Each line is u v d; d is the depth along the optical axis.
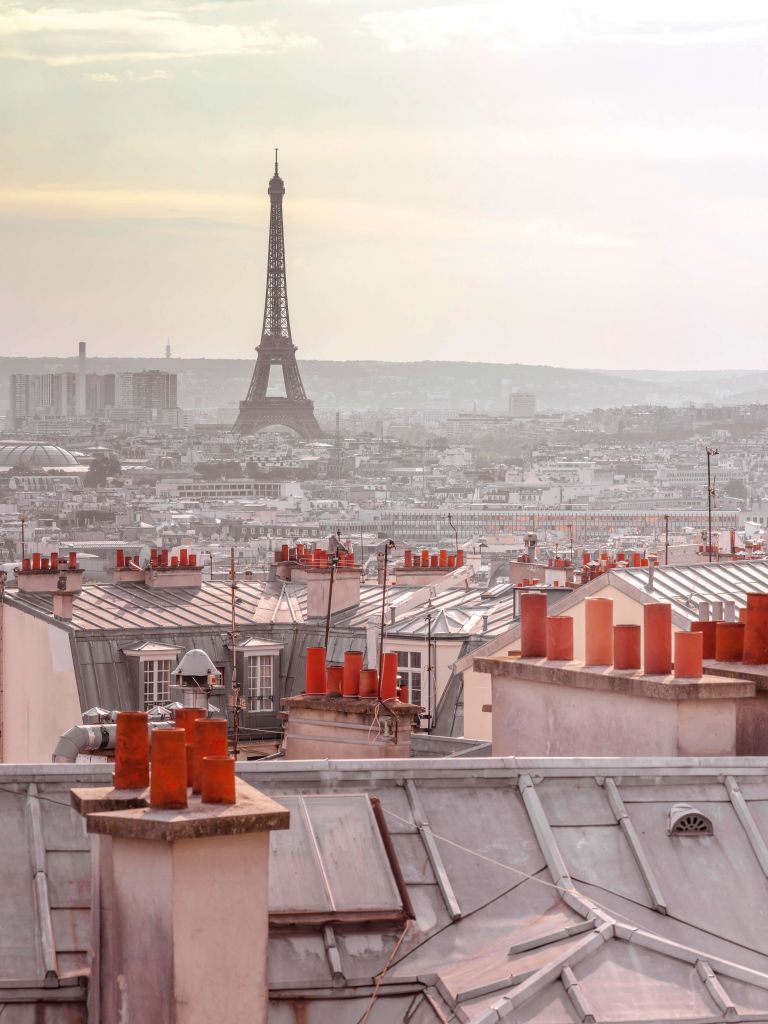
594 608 42.00
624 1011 31.02
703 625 43.12
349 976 32.91
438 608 127.00
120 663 127.19
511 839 35.97
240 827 29.28
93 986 31.28
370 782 36.72
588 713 40.94
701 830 36.56
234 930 29.30
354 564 138.75
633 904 35.09
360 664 49.12
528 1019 30.94
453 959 33.41
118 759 32.22
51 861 34.16
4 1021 31.75
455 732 111.38
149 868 29.34
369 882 34.31
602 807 36.88
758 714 40.53
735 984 31.69
